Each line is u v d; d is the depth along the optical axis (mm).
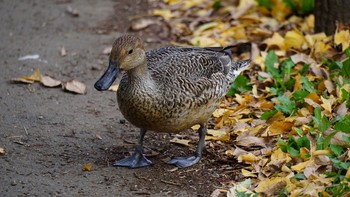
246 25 15891
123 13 17641
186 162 10719
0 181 10125
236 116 12109
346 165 9766
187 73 10422
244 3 16719
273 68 13336
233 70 11469
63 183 10125
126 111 10250
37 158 10883
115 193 9867
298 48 14133
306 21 15477
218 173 10484
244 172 10305
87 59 15039
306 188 9352
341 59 13180
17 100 13023
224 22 16375
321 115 11125
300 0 15914
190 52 11102
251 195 9555
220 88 10750
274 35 14430
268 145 11078
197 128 11930
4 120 12180
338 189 9211
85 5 18250
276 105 11898
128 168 10633
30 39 16094
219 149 11219
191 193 9898
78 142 11484
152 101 10008
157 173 10500
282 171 10070
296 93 11922
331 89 12148
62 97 13227
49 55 15211
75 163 10766
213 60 10953
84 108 12781
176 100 10109
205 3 17672
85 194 9812
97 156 11031
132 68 9945
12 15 17516
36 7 18062
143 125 10398
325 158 10047
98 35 16359
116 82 14016
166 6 17859
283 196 9453
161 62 10586
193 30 16266
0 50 15453
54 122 12180
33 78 13789
